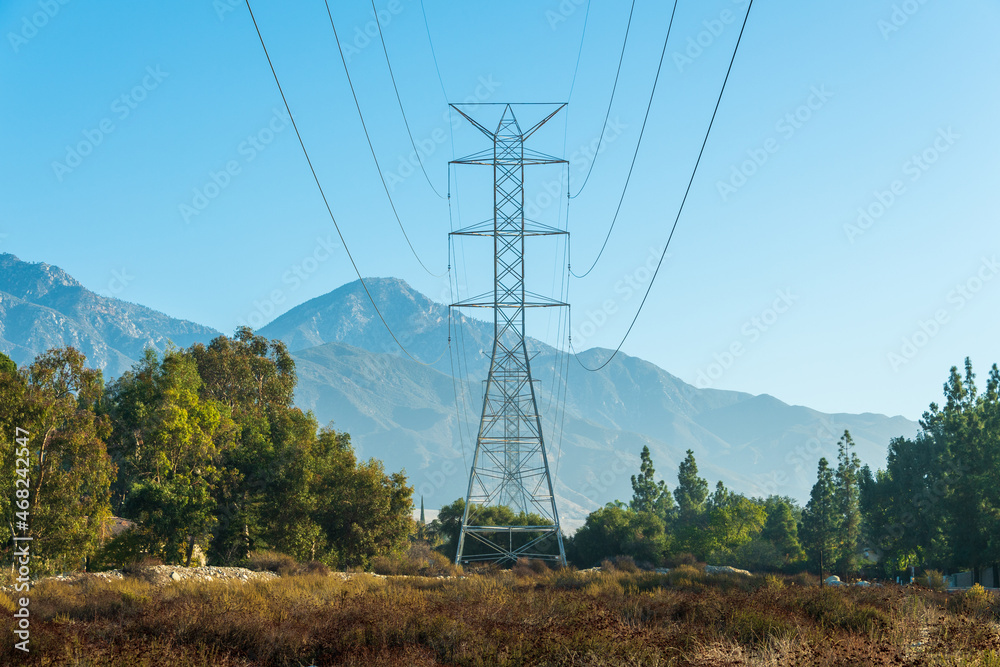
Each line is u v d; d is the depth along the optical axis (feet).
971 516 241.35
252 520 198.49
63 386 162.30
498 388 249.55
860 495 322.96
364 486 239.91
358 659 61.72
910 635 59.31
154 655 60.39
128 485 193.77
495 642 61.67
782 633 61.82
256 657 65.41
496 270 249.96
